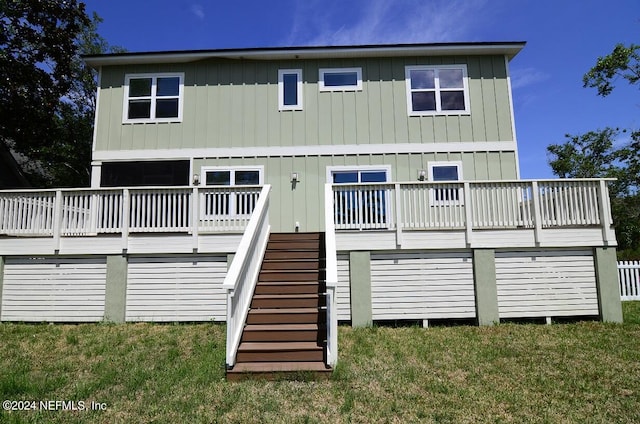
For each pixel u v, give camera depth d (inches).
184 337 300.7
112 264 356.8
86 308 356.2
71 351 271.9
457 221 376.5
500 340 290.8
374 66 466.3
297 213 442.6
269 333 242.7
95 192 362.3
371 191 353.7
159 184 453.4
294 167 450.6
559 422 167.5
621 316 339.9
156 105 466.0
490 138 450.9
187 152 454.9
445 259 350.9
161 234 356.8
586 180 351.6
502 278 347.3
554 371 227.9
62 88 705.6
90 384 209.5
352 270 346.6
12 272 365.1
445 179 445.1
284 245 352.2
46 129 693.9
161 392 198.1
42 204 364.5
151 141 458.0
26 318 358.3
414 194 352.2
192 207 359.6
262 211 328.2
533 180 349.7
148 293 355.6
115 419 171.2
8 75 628.1
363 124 455.8
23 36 650.8
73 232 359.3
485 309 340.5
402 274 349.1
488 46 451.8
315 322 259.0
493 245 345.4
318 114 459.2
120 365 241.4
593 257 349.4
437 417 171.3
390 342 287.0
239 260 243.6
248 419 169.6
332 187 353.1
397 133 453.1
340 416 171.9
